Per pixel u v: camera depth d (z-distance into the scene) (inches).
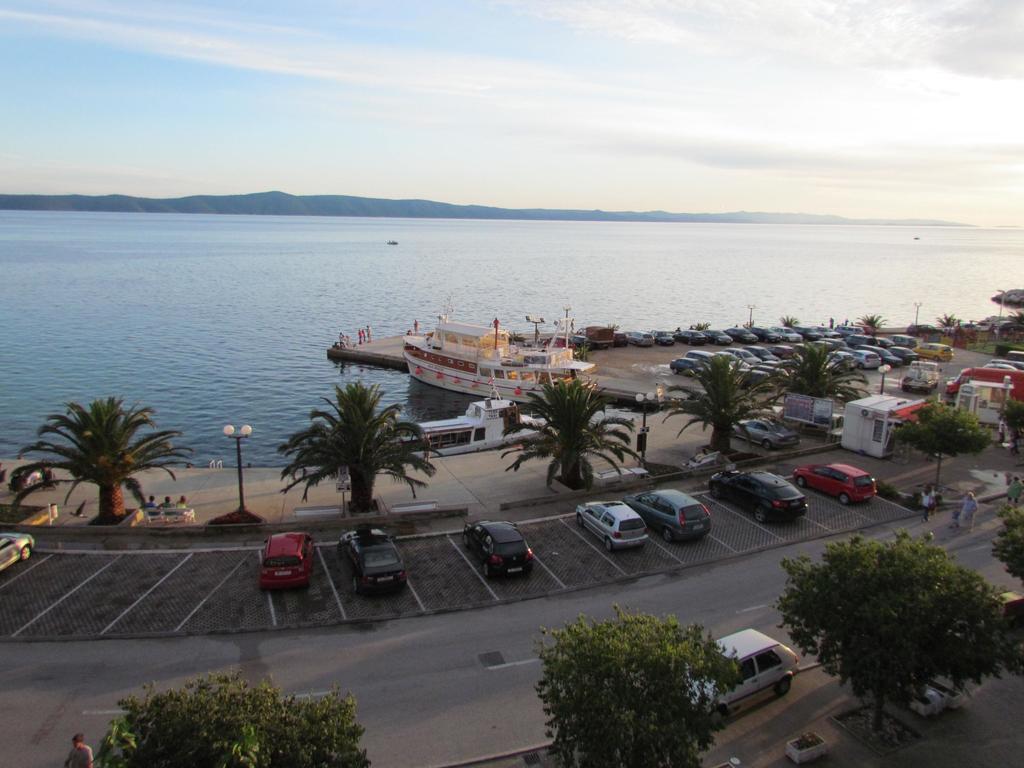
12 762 544.1
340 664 693.3
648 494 1058.7
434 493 1191.6
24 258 7475.4
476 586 864.3
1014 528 711.7
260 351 3132.4
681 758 438.3
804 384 1600.6
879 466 1343.5
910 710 626.2
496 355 2336.4
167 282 5689.0
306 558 857.5
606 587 869.8
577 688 449.7
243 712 398.3
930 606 515.2
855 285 6875.0
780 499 1053.2
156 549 939.3
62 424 1016.2
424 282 6284.5
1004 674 686.5
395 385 2583.7
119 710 610.5
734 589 865.5
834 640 551.5
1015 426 1401.3
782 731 600.7
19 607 784.3
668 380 2402.8
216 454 1812.3
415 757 561.3
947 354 2696.9
